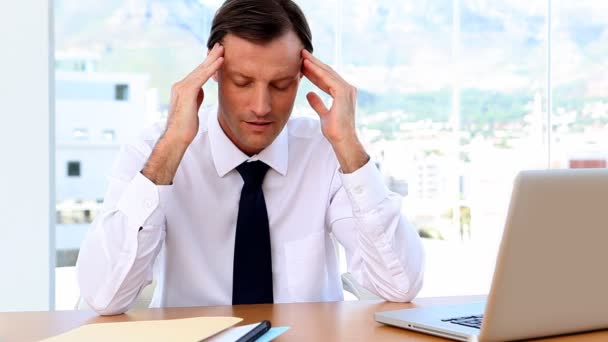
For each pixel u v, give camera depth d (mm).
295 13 1735
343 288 2240
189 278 1888
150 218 1634
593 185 1165
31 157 3658
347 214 1953
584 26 4852
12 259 3645
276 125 1745
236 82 1689
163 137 1671
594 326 1271
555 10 4789
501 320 1144
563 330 1235
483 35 4668
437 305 1567
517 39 4746
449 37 4586
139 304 2074
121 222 1624
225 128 1895
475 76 4668
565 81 4844
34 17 3646
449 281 4648
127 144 1903
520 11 4734
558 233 1146
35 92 3660
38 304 3670
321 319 1468
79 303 1932
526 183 1097
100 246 1613
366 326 1402
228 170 1891
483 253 4711
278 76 1679
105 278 1585
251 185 1867
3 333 1358
